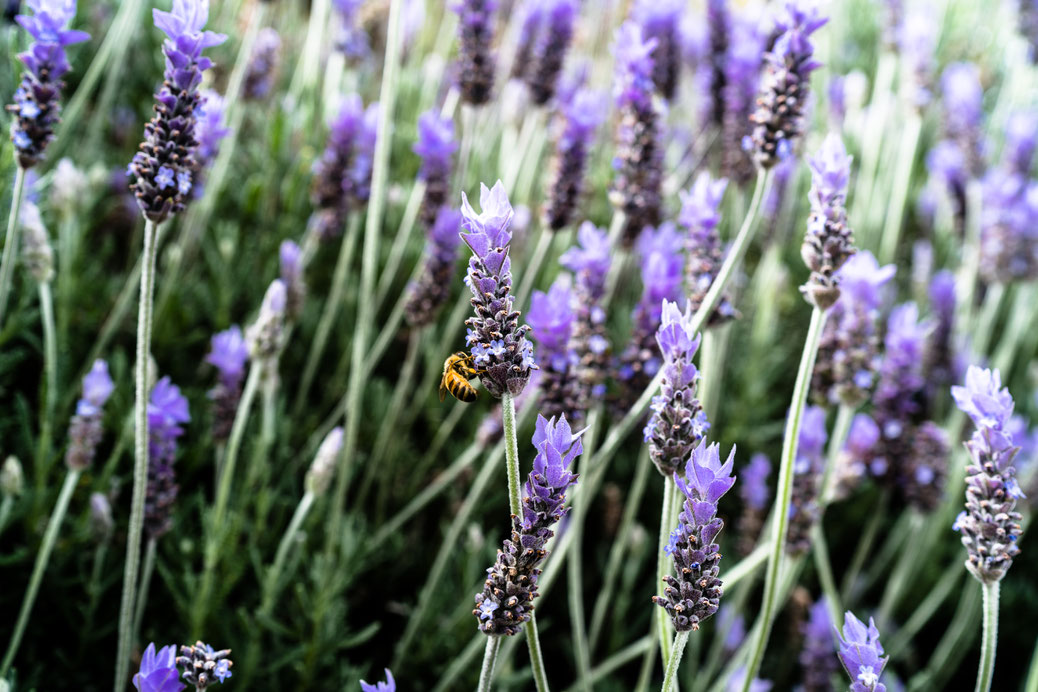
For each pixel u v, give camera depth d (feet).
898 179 3.10
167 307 2.05
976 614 2.27
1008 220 2.43
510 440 1.31
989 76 4.07
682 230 2.63
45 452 1.73
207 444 1.90
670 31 2.26
